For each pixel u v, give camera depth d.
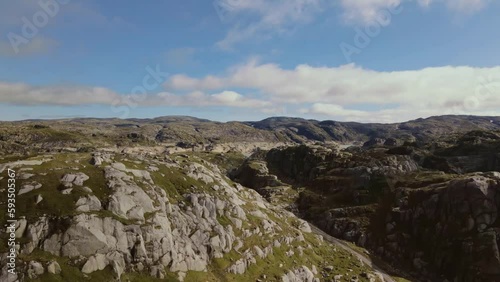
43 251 49.59
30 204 53.06
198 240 69.69
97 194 59.91
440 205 132.75
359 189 174.12
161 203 67.94
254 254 79.38
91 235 53.34
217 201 83.12
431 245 124.62
